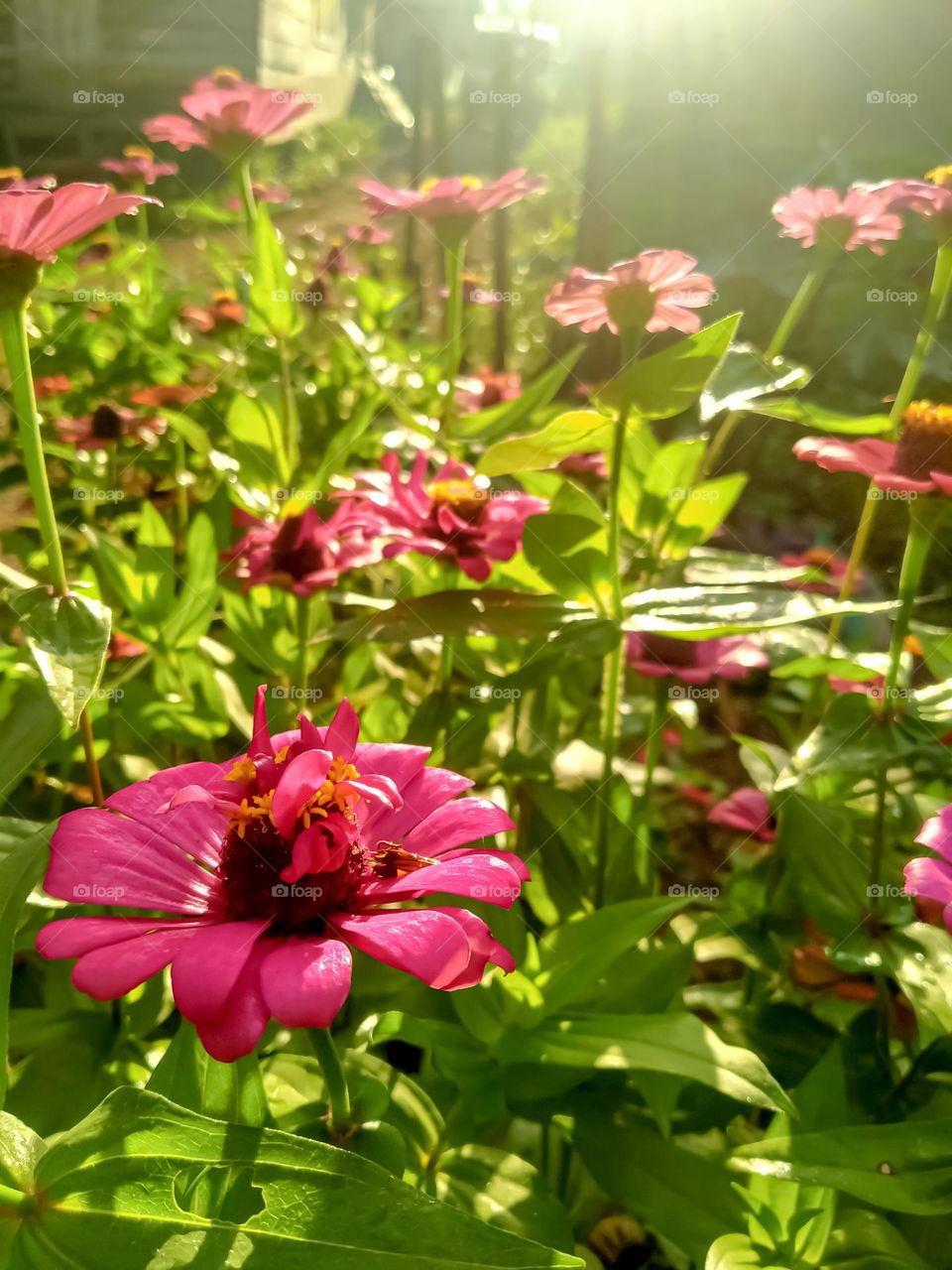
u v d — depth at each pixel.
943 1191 0.21
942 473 0.26
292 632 0.40
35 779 0.37
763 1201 0.23
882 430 0.33
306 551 0.35
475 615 0.28
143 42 1.78
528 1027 0.24
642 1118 0.26
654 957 0.26
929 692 0.28
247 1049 0.15
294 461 0.42
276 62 1.88
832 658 0.28
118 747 0.37
